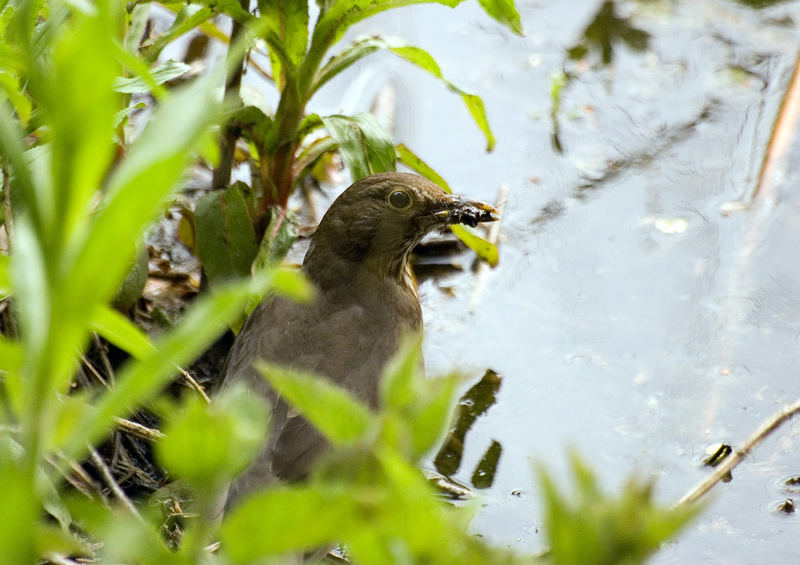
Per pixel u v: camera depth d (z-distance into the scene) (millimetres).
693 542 9383
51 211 3117
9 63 6980
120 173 3146
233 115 10500
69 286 3145
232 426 3227
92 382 9719
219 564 3684
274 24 10203
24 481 3129
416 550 3484
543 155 13781
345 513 3373
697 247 12602
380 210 9836
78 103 2922
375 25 14250
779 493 9812
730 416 10617
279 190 10961
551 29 15578
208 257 10500
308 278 9906
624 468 10102
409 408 3502
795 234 12773
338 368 9258
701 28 15602
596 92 14641
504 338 11531
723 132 14070
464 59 14938
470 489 9898
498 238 12672
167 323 10867
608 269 12367
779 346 11398
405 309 9992
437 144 13797
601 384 11008
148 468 9406
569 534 3055
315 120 10680
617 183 13438
